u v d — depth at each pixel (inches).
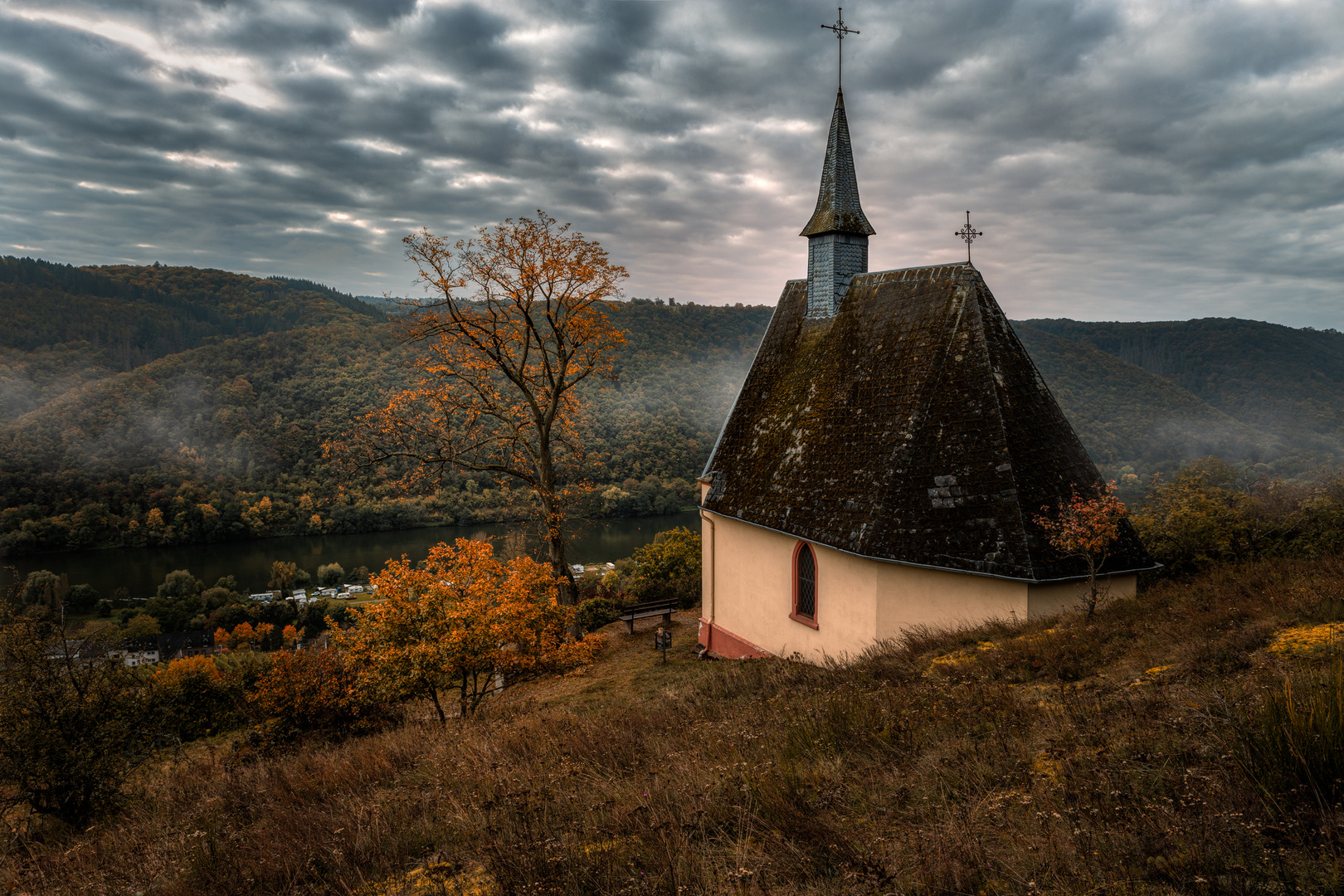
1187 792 161.5
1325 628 303.3
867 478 655.8
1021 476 575.8
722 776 239.1
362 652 581.0
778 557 762.2
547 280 947.3
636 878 163.2
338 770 356.5
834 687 415.5
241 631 2775.6
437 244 933.2
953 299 681.6
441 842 227.8
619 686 739.4
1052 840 151.6
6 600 533.6
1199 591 462.0
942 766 220.7
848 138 849.5
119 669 541.3
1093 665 357.1
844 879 153.3
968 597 569.3
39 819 464.1
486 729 427.5
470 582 632.4
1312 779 149.7
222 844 257.0
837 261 832.9
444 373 994.7
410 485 1021.2
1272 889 122.9
